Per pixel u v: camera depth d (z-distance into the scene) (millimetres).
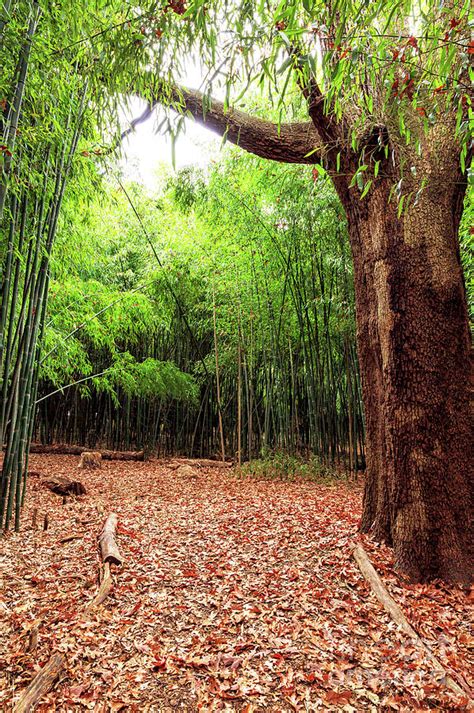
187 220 10352
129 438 12336
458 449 3182
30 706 1838
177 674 2139
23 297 4059
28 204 4082
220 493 6785
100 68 2326
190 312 11289
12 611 2658
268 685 2057
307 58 1450
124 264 11156
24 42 2785
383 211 3443
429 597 2859
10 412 4066
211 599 2842
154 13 1925
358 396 9156
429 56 2002
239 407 9273
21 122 3367
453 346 3242
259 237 8375
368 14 1567
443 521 3111
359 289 3834
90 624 2475
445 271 3256
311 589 2939
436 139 3303
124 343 11664
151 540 4016
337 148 3574
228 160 7723
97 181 4988
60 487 6297
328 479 7918
